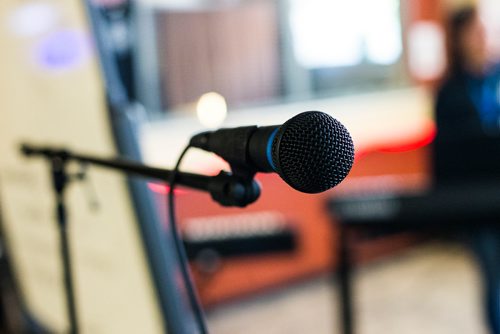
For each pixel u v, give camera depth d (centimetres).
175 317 87
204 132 65
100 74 81
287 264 335
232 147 59
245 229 257
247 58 365
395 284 348
